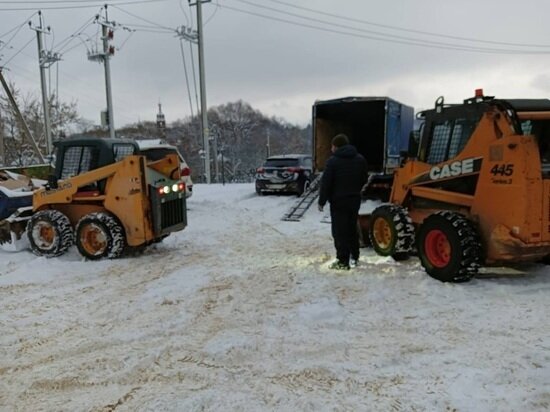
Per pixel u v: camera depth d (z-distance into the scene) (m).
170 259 6.77
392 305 4.43
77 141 7.18
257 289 5.09
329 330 3.88
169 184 7.08
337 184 5.68
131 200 6.72
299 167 14.27
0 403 2.89
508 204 4.71
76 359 3.49
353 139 13.73
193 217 10.98
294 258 6.66
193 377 3.12
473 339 3.62
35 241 7.09
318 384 2.99
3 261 6.88
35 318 4.40
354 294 4.78
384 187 11.09
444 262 5.16
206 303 4.68
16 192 8.02
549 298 4.50
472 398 2.76
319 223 9.97
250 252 7.20
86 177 6.94
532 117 4.77
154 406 2.77
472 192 5.31
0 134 25.30
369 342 3.62
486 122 4.96
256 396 2.85
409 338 3.68
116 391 2.99
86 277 5.89
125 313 4.46
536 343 3.50
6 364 3.45
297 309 4.36
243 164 59.50
